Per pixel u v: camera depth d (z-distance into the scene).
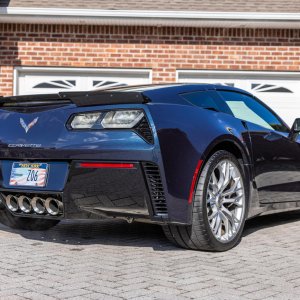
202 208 3.90
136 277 3.36
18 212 4.21
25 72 10.20
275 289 3.11
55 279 3.31
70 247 4.33
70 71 10.19
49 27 10.11
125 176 3.69
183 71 10.16
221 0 10.49
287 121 10.28
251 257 3.97
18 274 3.43
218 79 10.24
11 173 4.12
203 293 3.02
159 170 3.67
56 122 3.97
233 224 4.27
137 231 5.13
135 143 3.68
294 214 6.38
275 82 10.24
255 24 9.91
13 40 10.11
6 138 4.15
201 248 4.09
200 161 3.87
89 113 3.87
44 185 3.93
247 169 4.41
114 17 9.76
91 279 3.31
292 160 5.12
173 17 9.74
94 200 3.82
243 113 4.77
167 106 3.91
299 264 3.76
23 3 10.07
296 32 10.12
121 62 10.15
